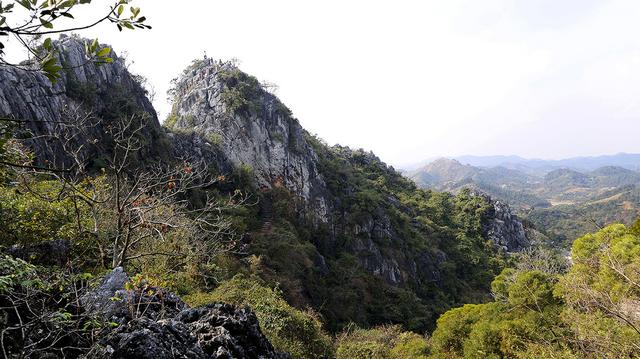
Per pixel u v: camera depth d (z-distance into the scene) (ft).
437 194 245.45
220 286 39.75
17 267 11.66
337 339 64.85
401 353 50.72
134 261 28.89
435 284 162.20
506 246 207.41
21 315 12.07
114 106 85.81
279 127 157.28
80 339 12.94
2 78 60.29
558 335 31.65
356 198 171.53
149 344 12.91
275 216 127.24
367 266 145.79
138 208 23.24
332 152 235.20
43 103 65.41
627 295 24.50
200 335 16.89
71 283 13.88
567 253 209.56
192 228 28.84
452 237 201.46
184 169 30.07
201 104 146.51
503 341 37.06
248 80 158.81
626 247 31.35
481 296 165.37
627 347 20.80
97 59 8.73
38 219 22.84
